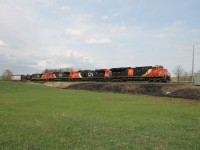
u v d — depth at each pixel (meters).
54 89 60.66
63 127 15.62
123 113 22.47
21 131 14.34
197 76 45.47
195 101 34.09
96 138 13.09
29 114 20.84
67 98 37.44
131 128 15.77
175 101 34.34
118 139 12.95
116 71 68.88
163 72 57.31
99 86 59.97
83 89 62.19
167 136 13.82
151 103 31.73
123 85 54.66
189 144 12.24
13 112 21.94
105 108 26.02
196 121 18.73
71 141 12.41
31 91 52.78
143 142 12.48
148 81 60.22
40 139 12.62
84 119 18.78
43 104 28.95
